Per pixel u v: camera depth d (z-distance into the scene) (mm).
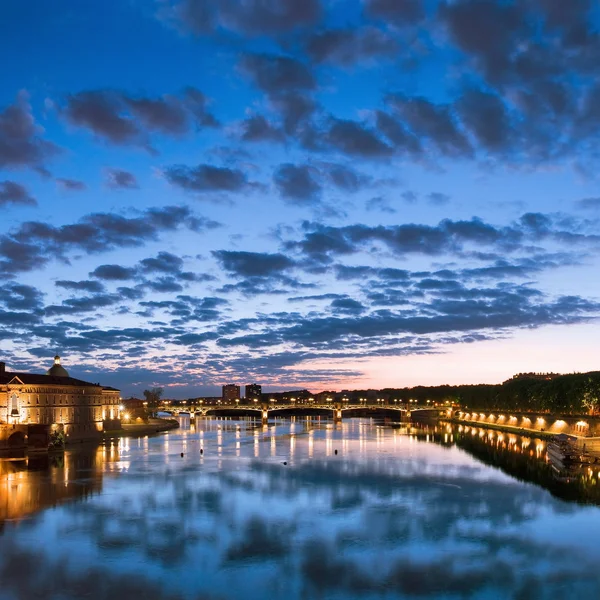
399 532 103062
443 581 81250
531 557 90500
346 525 107188
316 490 139625
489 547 95062
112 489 141625
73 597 75625
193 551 92688
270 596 76312
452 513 116125
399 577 82500
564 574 83812
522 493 136000
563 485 146875
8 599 74938
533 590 78500
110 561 88250
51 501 127250
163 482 151875
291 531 103438
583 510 119000
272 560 88875
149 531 103188
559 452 180000
